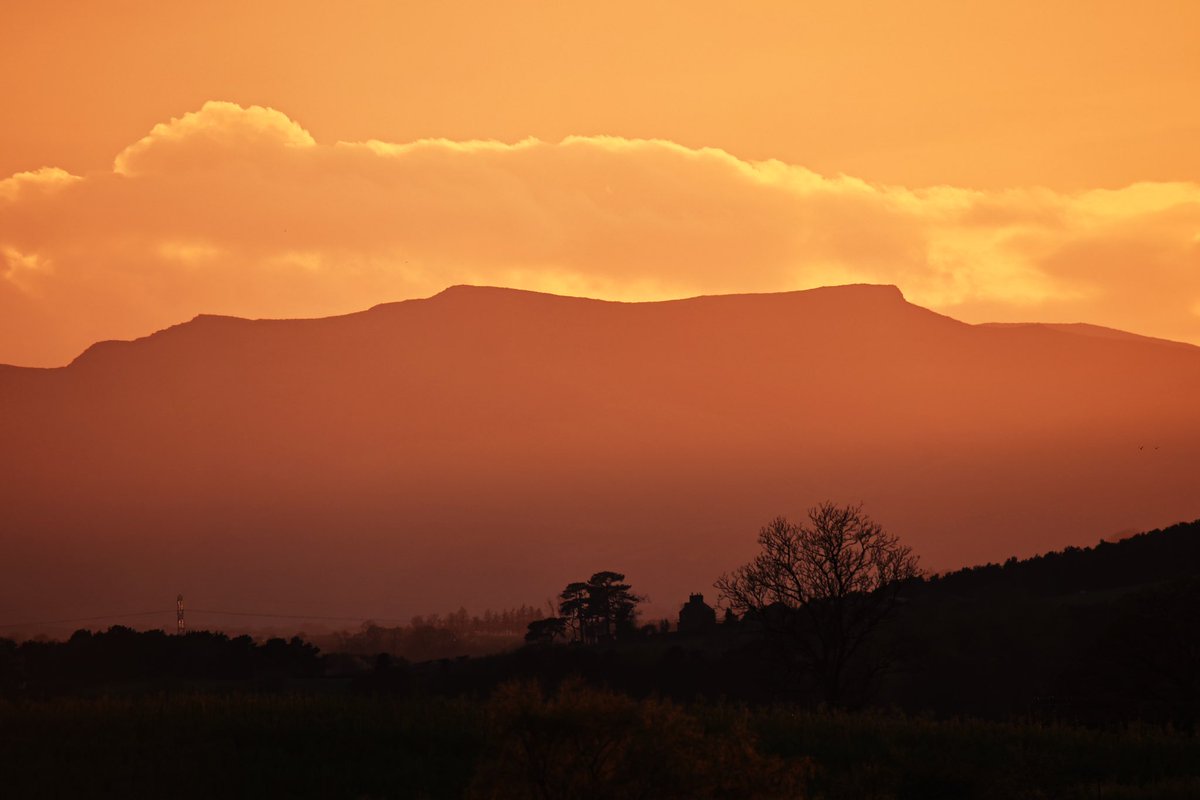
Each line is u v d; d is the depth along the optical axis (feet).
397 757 437.99
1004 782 391.04
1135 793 392.27
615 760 237.45
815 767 260.62
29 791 385.09
